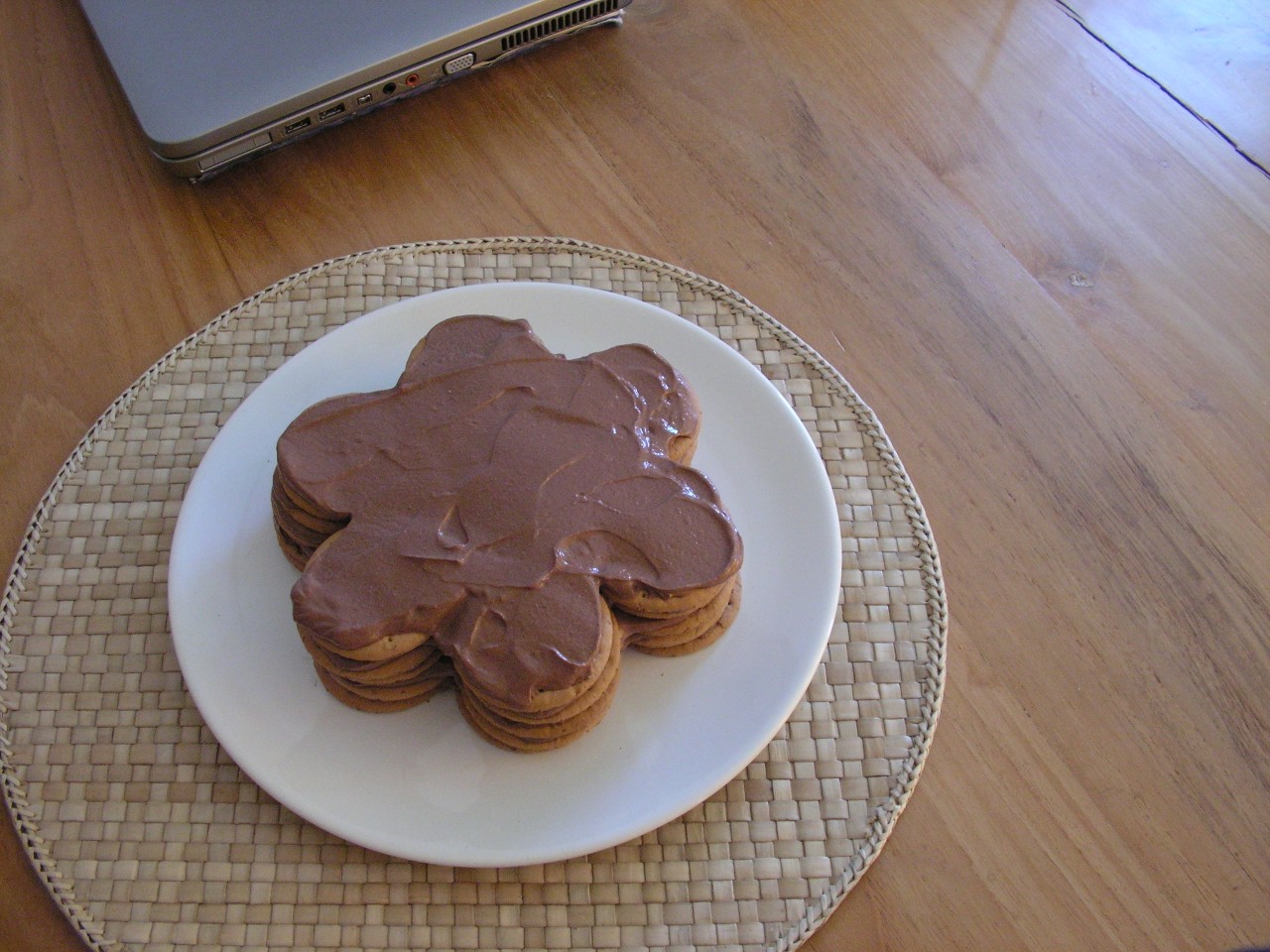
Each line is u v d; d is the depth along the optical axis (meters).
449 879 0.49
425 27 0.65
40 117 0.67
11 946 0.48
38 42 0.69
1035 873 0.50
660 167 0.68
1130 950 0.49
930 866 0.50
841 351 0.62
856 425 0.59
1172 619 0.56
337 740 0.49
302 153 0.67
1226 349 0.64
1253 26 0.74
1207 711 0.54
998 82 0.72
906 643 0.54
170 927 0.48
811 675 0.51
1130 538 0.58
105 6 0.64
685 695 0.51
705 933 0.48
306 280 0.62
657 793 0.49
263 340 0.60
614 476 0.50
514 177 0.67
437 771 0.49
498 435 0.50
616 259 0.63
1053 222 0.67
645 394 0.52
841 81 0.72
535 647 0.47
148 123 0.61
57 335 0.60
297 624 0.49
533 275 0.63
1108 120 0.71
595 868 0.49
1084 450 0.60
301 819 0.50
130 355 0.60
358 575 0.48
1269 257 0.67
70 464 0.56
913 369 0.62
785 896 0.49
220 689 0.50
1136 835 0.51
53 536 0.55
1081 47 0.74
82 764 0.50
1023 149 0.70
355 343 0.57
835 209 0.67
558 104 0.70
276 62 0.63
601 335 0.58
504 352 0.52
